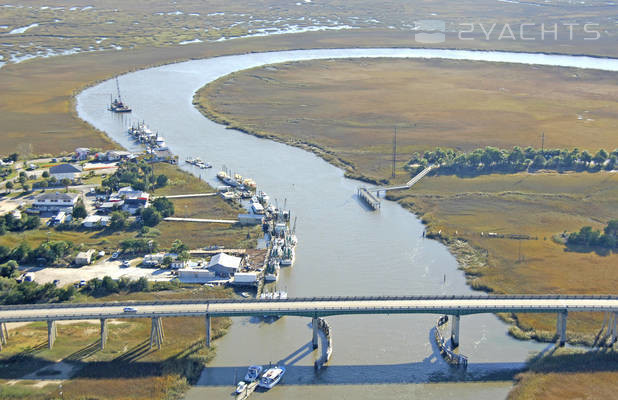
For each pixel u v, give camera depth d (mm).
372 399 187625
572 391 190375
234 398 187625
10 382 188375
